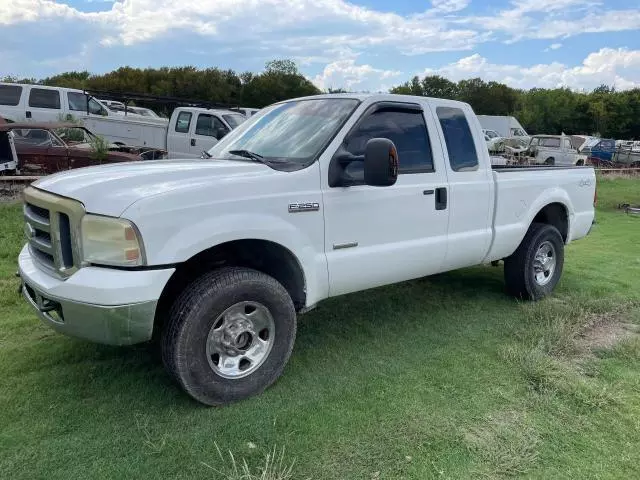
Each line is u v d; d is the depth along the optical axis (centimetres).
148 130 1472
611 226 1087
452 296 560
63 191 306
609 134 7969
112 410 321
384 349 420
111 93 1677
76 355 390
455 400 342
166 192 296
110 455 280
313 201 354
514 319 494
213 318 316
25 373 362
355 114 387
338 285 380
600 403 340
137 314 288
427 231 433
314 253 360
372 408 330
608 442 303
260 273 336
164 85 6388
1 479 259
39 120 1558
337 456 284
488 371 384
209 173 328
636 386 367
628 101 7900
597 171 2220
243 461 277
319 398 341
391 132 411
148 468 271
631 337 450
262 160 371
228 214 315
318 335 445
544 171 551
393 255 406
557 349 416
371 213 389
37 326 442
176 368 310
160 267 292
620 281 635
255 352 342
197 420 312
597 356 416
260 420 314
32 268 329
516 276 542
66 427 302
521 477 272
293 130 396
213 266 357
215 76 6481
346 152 373
